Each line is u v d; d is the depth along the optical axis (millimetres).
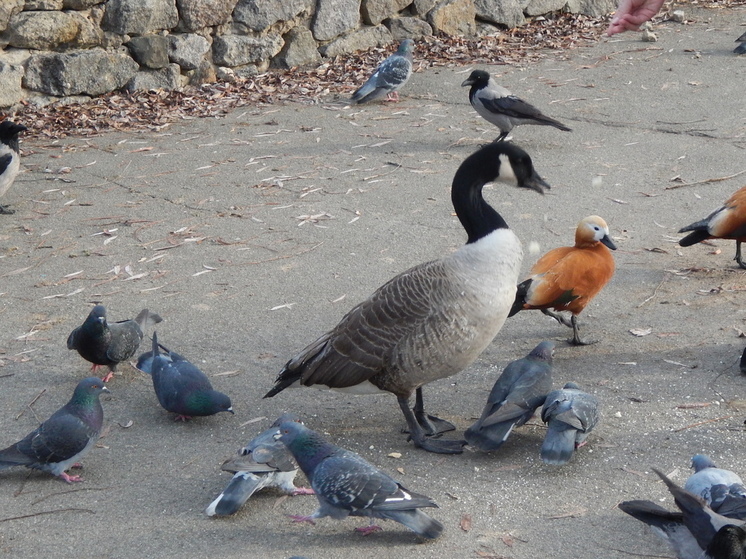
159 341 6660
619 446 6164
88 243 7273
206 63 8945
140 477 6086
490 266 6109
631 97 8750
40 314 6805
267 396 6230
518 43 10453
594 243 6570
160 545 5863
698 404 6312
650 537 5863
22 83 8461
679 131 8273
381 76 8617
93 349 6406
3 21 8359
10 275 7047
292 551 5844
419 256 7172
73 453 6031
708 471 5871
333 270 7074
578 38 10633
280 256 7180
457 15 10398
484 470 6098
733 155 7957
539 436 6238
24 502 5996
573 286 6508
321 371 6152
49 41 8477
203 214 7508
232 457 5977
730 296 6852
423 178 7836
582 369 6492
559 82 9125
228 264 7125
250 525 5922
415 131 8383
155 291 6945
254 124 8469
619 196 7621
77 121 8406
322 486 5844
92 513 5961
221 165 7977
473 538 5871
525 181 6234
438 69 9633
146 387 6469
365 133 8352
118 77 8672
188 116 8555
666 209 7488
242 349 6621
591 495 6000
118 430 6270
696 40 10422
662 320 6730
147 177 7855
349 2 9703
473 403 6379
